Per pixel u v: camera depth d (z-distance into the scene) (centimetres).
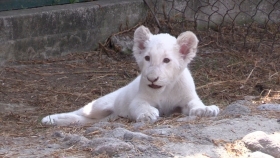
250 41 1697
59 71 1469
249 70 1441
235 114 968
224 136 842
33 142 857
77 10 1583
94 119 1122
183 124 912
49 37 1551
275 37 1739
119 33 1647
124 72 1459
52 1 1628
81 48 1612
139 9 1700
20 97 1296
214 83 1332
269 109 1001
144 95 1023
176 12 1767
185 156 761
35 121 1116
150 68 959
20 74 1435
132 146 772
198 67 1462
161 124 933
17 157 773
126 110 1064
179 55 994
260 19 1844
